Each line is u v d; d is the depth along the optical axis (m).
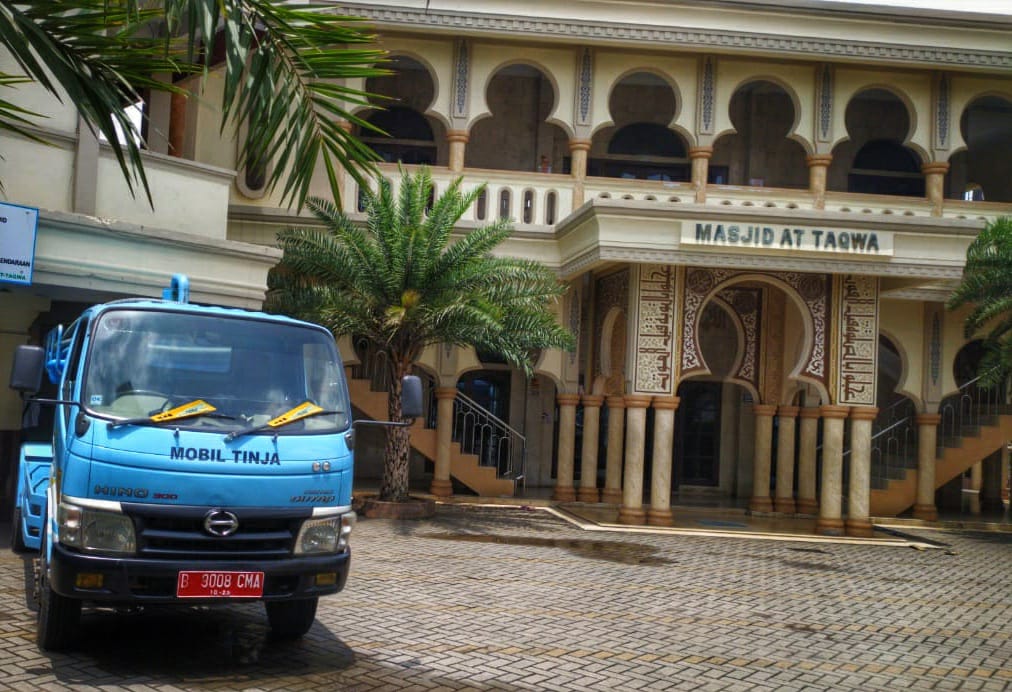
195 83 13.94
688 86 16.69
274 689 4.98
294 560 5.15
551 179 16.05
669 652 6.42
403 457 13.28
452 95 16.22
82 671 5.04
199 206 10.98
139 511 4.82
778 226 12.80
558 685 5.47
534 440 18.75
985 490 19.78
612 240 12.73
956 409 18.78
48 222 9.06
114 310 5.46
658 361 13.49
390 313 12.20
